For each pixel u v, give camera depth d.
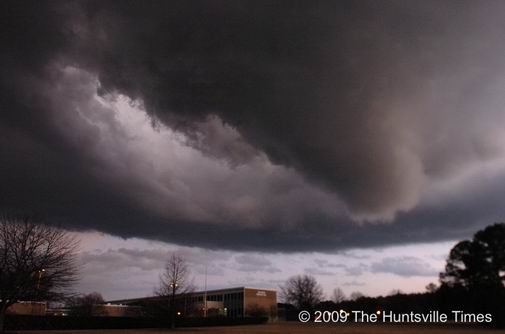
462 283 62.59
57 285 32.03
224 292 121.12
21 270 30.36
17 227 32.84
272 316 114.50
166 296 65.88
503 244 60.28
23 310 62.09
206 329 59.50
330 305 112.19
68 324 56.94
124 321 63.56
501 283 59.59
